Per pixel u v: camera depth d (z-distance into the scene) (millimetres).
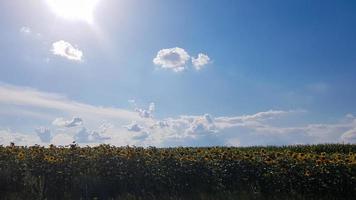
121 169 17031
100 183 16406
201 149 20562
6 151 18031
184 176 17062
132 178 16828
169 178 16922
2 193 15469
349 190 16281
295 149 25281
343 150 25641
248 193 15844
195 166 17250
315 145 26312
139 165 17156
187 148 21562
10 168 16422
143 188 16672
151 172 16984
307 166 16766
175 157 17797
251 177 17109
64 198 15578
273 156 18047
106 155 17688
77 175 16797
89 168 17281
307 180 16484
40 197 15188
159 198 15734
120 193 16344
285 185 16594
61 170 16750
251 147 25406
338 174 16422
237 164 17359
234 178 17156
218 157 18156
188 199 15516
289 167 16891
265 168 17125
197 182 16969
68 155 17953
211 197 15461
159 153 18578
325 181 16438
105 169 17094
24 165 16688
